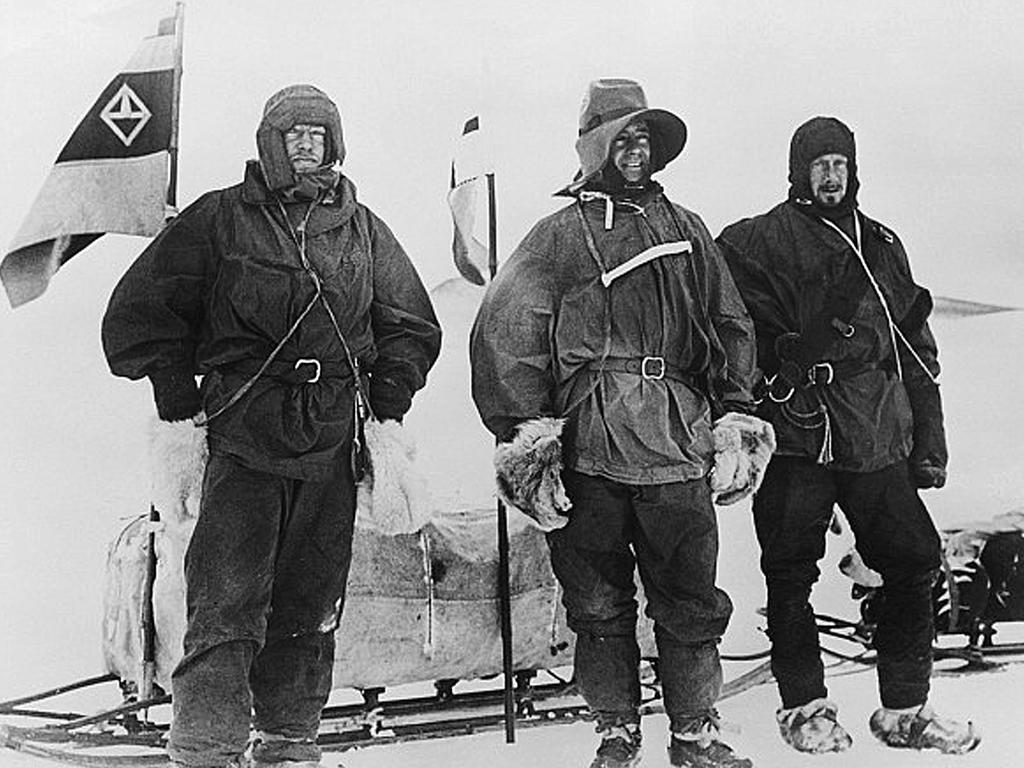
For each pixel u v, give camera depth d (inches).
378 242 165.2
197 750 156.2
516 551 169.5
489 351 167.2
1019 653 181.8
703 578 167.6
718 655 168.9
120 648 162.1
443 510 166.7
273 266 157.6
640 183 170.9
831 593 177.0
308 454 157.8
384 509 163.9
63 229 165.3
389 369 163.3
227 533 156.6
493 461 167.0
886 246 179.3
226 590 156.3
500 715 169.8
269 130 160.1
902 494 178.1
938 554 179.0
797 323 174.7
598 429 165.3
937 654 180.1
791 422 174.6
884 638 177.9
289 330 157.6
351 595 164.4
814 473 175.3
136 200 165.2
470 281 168.2
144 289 157.8
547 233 169.0
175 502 159.3
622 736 167.9
